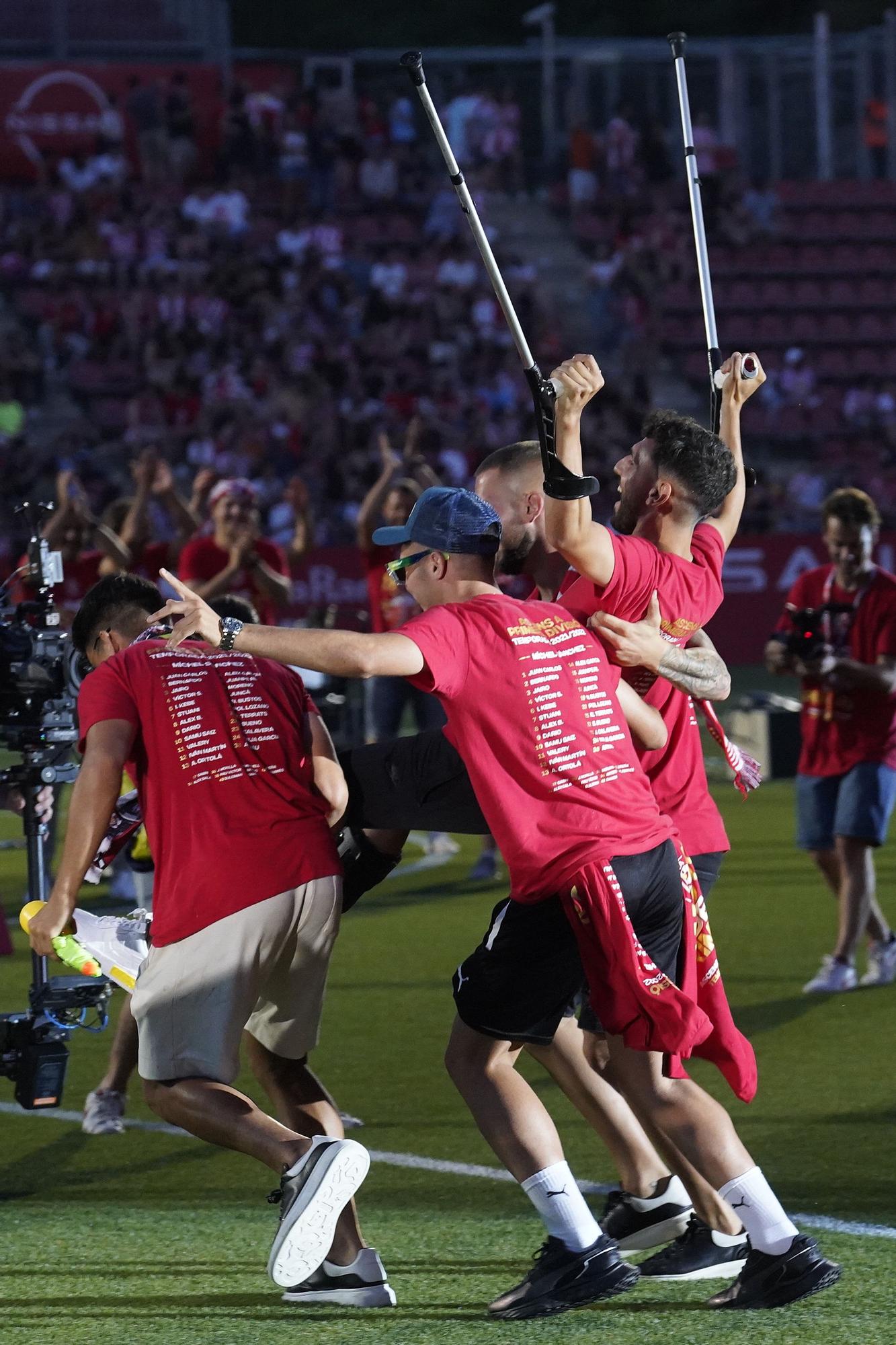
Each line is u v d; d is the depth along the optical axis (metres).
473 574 7.46
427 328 52.25
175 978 7.51
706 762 30.16
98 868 8.40
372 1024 13.62
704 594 7.91
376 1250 8.14
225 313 51.03
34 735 8.66
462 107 60.09
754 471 9.04
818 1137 10.14
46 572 8.70
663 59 60.28
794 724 29.22
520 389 50.75
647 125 59.94
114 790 7.60
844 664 13.68
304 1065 8.15
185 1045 7.46
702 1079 11.79
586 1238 7.12
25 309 51.38
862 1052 12.31
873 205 59.59
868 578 13.97
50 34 59.19
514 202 60.00
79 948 7.57
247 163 56.88
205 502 19.27
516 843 7.09
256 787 7.68
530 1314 7.03
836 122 60.59
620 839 7.14
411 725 33.75
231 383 47.88
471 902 19.08
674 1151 7.62
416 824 8.53
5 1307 7.31
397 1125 10.77
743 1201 7.15
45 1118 11.16
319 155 57.22
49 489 42.47
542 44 62.91
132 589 8.80
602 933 7.00
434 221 56.97
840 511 13.84
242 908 7.53
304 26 79.31
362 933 17.38
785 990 14.49
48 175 55.41
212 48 60.44
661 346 55.59
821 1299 7.21
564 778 7.12
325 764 7.84
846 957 14.34
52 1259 8.07
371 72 61.25
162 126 56.06
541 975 7.16
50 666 8.60
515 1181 9.47
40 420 48.75
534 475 8.48
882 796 14.05
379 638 6.81
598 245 58.59
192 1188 9.47
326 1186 6.78
